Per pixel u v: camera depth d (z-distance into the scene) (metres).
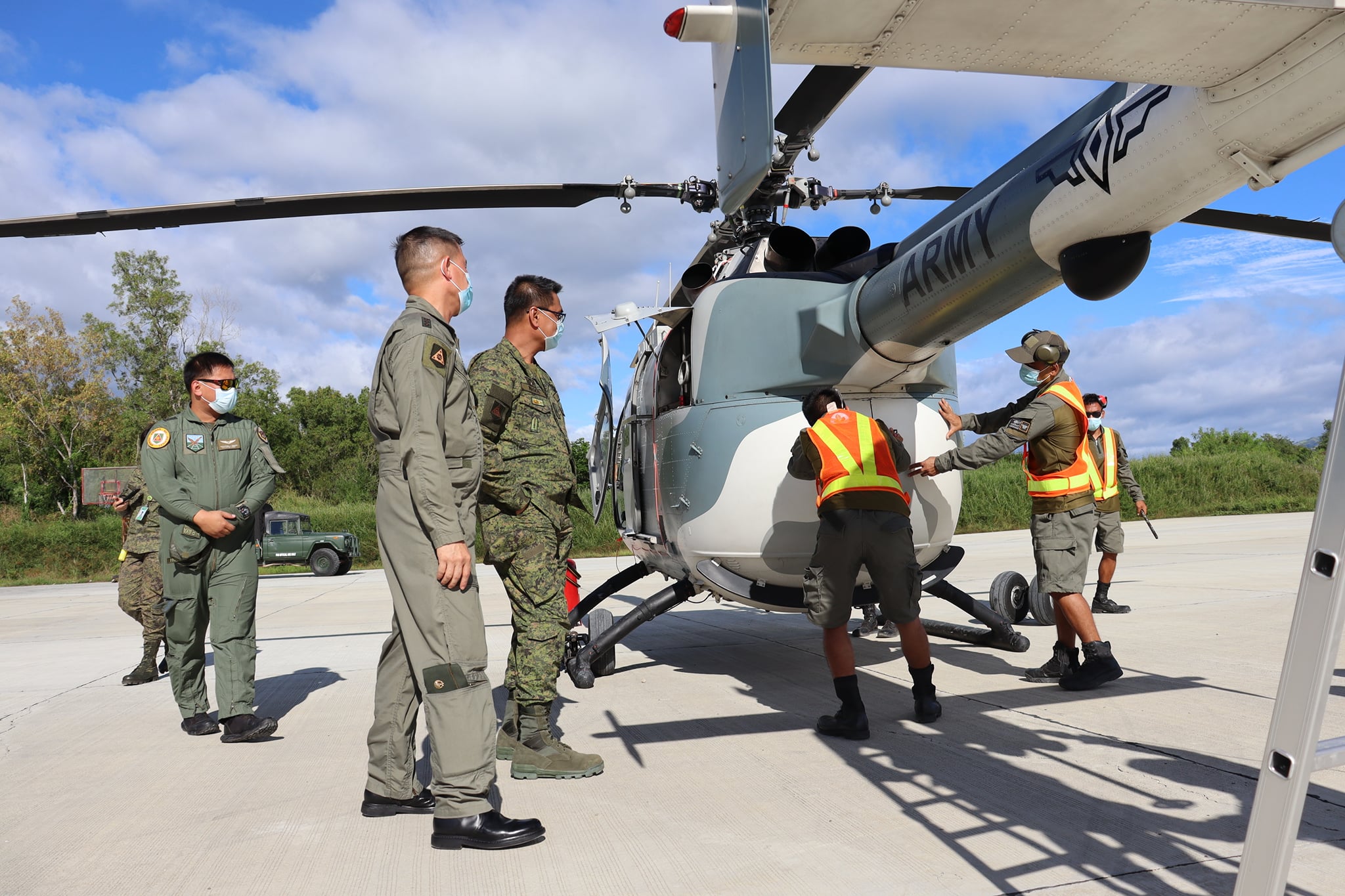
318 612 9.43
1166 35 1.68
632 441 5.58
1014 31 1.68
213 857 2.38
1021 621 6.14
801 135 4.02
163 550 3.82
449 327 2.55
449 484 2.35
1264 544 13.41
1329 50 1.67
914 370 3.88
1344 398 1.28
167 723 4.19
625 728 3.75
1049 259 2.71
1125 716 3.51
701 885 2.08
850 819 2.48
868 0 1.60
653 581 12.33
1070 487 4.05
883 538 3.41
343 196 4.37
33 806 2.90
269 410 50.69
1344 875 1.98
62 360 45.91
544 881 2.14
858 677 4.66
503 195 4.65
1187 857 2.11
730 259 5.14
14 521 38.44
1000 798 2.60
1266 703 3.63
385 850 2.40
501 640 6.70
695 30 2.23
